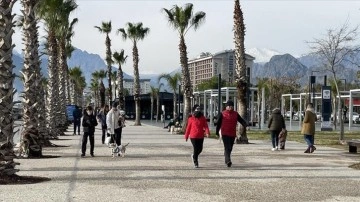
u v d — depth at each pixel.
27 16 17.41
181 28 34.44
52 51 26.50
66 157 17.02
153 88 71.69
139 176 12.09
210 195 9.45
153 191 9.84
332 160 16.44
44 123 21.53
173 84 57.97
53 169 13.44
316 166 14.62
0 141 11.05
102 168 13.75
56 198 8.95
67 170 13.23
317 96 52.66
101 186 10.42
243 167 14.22
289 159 16.70
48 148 20.94
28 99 16.83
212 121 49.59
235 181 11.36
